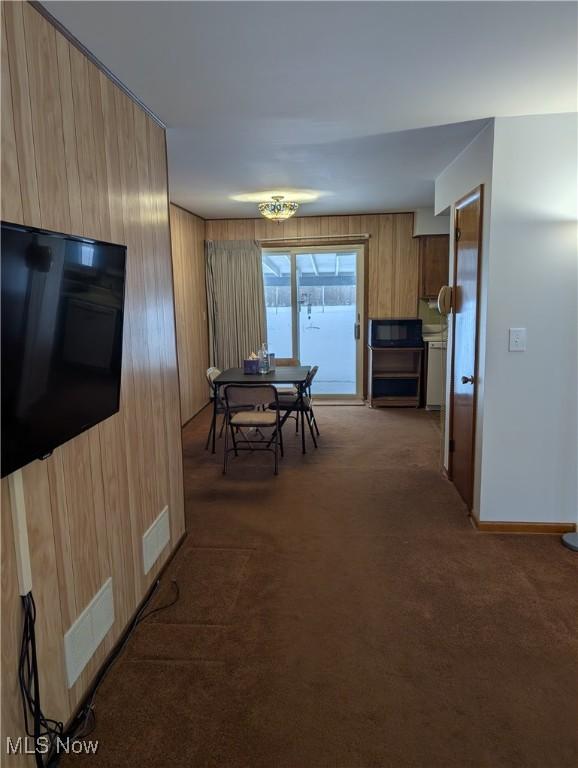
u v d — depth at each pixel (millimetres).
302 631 2238
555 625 2250
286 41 1854
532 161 2770
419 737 1696
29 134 1514
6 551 1413
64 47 1730
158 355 2664
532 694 1871
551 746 1659
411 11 1654
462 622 2279
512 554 2848
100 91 2014
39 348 1381
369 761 1612
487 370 2965
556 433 2994
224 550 2951
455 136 3113
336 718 1776
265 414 4504
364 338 6824
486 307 2943
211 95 2367
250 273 6758
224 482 4012
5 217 1396
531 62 2068
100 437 1988
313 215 6535
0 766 1378
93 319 1683
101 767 1608
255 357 5184
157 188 2688
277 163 3754
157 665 2047
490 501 3090
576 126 2721
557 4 1621
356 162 3752
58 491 1677
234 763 1614
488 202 2891
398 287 6598
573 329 2898
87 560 1879
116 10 1603
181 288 5766
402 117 2740
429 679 1949
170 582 2635
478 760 1611
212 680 1963
